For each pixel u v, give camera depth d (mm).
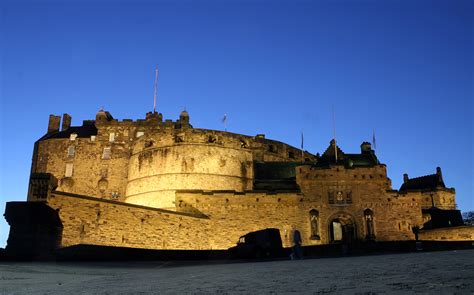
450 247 40531
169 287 11133
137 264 29531
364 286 9234
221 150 76500
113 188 85188
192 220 53000
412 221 59812
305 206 59500
